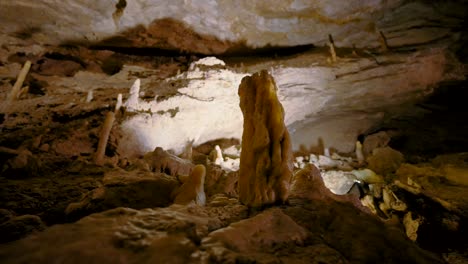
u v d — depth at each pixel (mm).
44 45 8883
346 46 11469
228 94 9500
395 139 14383
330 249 2811
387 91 12562
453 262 6242
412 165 10539
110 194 4168
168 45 10641
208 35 10406
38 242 2309
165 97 8594
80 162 6301
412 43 10992
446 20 10125
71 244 2293
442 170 9359
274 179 3834
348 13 9734
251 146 4020
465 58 11188
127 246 2393
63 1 7559
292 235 2994
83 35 9156
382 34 10750
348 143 14289
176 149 9586
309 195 4238
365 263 2738
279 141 3914
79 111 9180
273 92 4047
